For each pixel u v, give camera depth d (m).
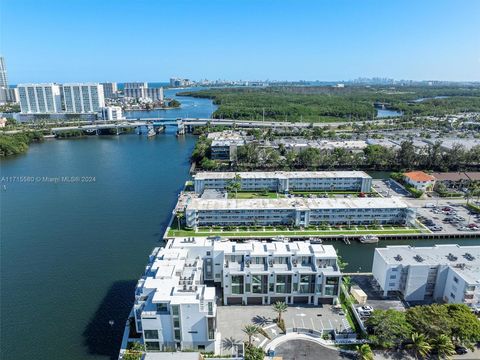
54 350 120.00
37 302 145.00
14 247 189.25
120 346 121.44
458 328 111.12
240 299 138.88
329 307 136.50
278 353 113.25
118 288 153.88
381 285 144.75
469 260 141.50
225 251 140.12
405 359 110.81
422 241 194.62
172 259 134.00
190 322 111.50
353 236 194.75
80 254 181.88
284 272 133.88
